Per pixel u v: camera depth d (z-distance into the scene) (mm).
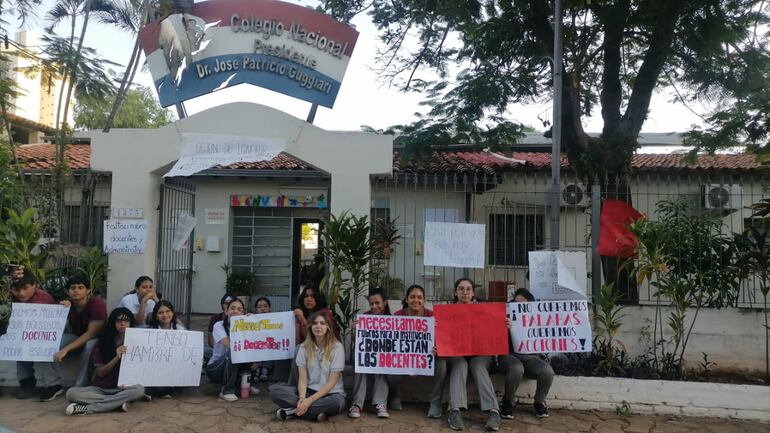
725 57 9234
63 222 8102
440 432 5176
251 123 6879
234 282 11609
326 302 6383
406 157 9797
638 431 5312
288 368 6340
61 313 5906
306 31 7117
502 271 7961
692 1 8250
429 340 5613
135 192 6906
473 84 9562
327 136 6852
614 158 8641
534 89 9656
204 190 12086
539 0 8930
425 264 6430
